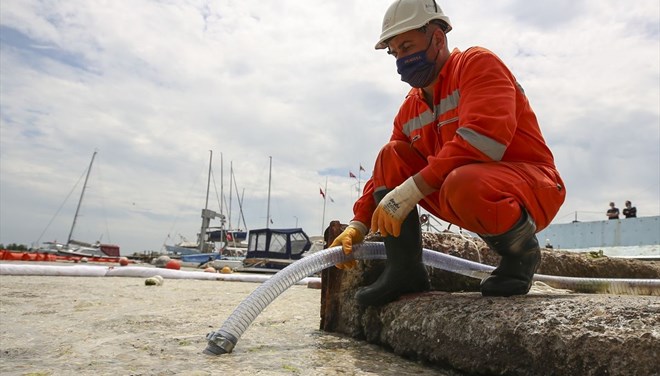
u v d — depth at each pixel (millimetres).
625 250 15305
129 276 8727
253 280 9727
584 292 3303
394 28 2180
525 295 2064
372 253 2566
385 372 1859
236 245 38500
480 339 1781
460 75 2090
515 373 1655
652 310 1460
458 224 2051
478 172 1872
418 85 2264
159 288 6066
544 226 2100
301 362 1962
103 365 1826
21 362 1868
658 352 1333
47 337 2398
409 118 2443
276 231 21281
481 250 3439
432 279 3006
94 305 3855
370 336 2430
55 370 1742
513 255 2051
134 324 2834
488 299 1949
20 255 19031
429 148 2336
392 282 2365
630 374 1364
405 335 2139
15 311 3406
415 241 2375
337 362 1989
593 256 4684
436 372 1911
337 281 2768
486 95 1965
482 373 1771
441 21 2219
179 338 2391
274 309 3719
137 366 1815
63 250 31031
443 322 1956
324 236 2865
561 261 4316
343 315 2678
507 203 1845
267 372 1771
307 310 3682
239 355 2053
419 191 2031
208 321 2980
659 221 15219
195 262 31297
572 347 1501
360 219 2525
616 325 1458
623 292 3152
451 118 2160
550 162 2139
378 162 2430
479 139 1915
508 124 1937
